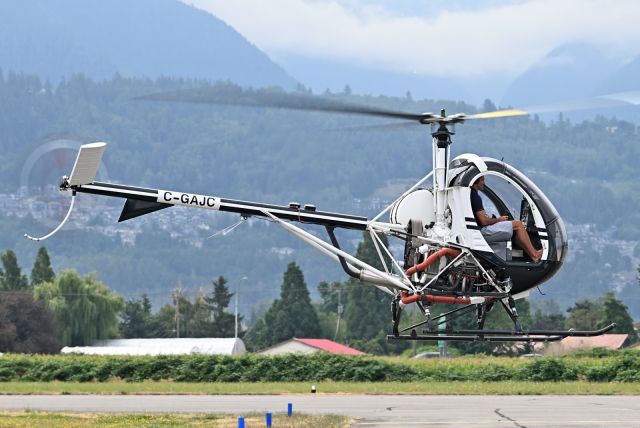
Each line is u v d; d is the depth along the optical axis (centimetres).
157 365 12625
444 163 5731
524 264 5653
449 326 5600
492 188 5762
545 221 5700
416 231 5781
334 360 12519
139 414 7312
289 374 12369
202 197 6131
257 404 8356
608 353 15675
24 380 12531
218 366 12469
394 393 9738
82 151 5812
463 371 12394
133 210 6122
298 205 6106
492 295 5631
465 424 6450
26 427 6531
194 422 6700
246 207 6109
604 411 7431
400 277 5769
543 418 6856
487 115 5475
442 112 5656
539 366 12081
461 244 5619
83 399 9150
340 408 7819
